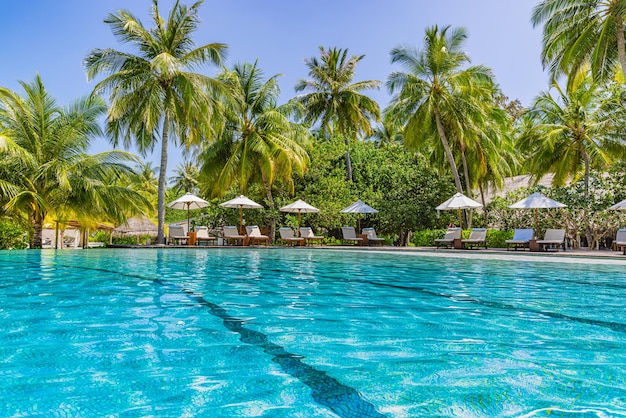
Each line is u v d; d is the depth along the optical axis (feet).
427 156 87.97
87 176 57.00
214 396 6.70
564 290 19.17
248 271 27.61
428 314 13.41
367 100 91.45
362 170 87.51
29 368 8.01
